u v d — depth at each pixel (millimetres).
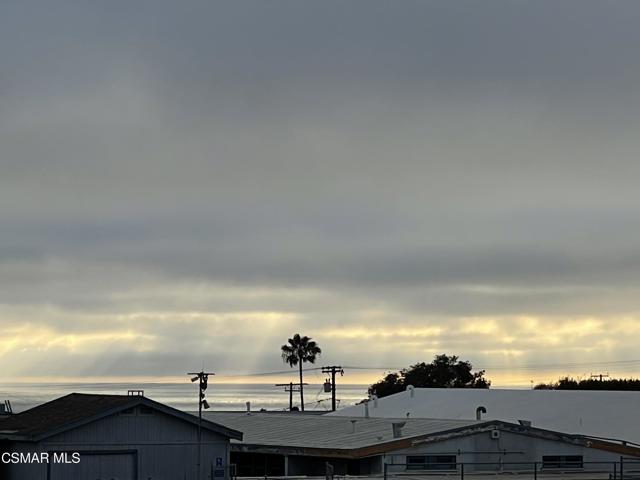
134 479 44438
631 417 69312
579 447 58375
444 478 52250
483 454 56281
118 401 45094
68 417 44469
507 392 82500
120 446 44438
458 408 78188
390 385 147125
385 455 54125
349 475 55219
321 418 73312
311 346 154125
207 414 82875
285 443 59188
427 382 145375
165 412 45375
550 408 74062
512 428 57094
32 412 48000
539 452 57469
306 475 58531
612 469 58625
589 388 129250
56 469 43375
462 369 146500
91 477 43844
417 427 59844
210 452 46156
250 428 69312
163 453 45156
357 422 66688
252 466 62656
